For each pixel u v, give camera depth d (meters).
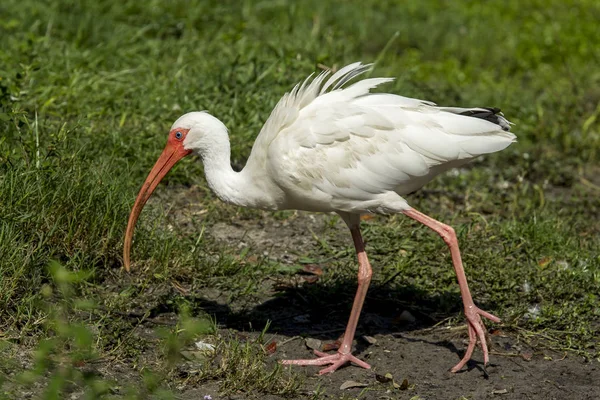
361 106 9.91
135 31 18.08
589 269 11.91
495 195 14.62
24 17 17.42
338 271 11.80
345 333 9.91
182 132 10.25
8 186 10.52
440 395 9.25
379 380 9.48
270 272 11.72
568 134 17.28
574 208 14.49
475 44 22.11
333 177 9.77
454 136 9.80
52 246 10.79
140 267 11.23
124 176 12.12
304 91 10.07
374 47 21.48
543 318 10.73
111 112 14.49
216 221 12.94
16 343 9.27
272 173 9.88
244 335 10.31
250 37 18.48
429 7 23.95
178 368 9.34
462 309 11.12
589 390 9.43
